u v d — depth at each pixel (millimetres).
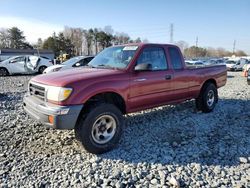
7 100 8578
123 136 5023
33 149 4398
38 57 20203
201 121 6062
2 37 80938
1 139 4805
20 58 19594
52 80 4121
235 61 33656
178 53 5832
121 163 3906
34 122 5816
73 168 3752
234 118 6414
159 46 5387
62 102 3852
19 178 3475
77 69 4918
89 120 4039
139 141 4781
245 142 4766
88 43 83812
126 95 4590
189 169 3734
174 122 5945
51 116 3846
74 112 3879
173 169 3729
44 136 4973
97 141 4184
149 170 3701
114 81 4387
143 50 5000
